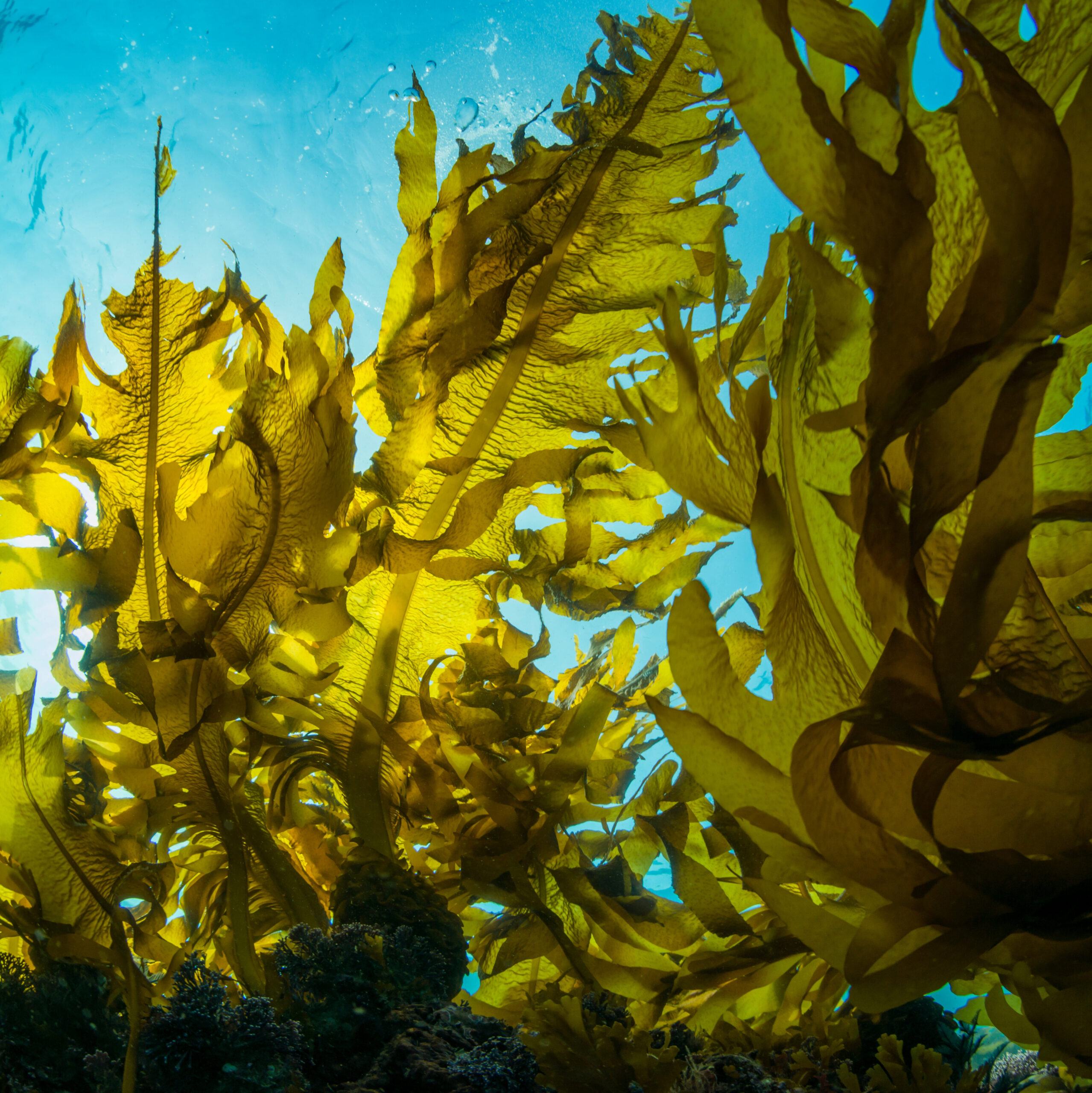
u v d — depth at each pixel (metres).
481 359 0.94
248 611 0.89
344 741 0.95
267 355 0.97
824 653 0.67
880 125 0.63
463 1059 0.72
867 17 0.60
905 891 0.58
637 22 0.97
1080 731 0.58
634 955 0.91
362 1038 0.75
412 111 0.95
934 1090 0.78
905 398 0.54
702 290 0.96
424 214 0.94
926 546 0.67
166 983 0.84
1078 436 0.72
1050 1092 0.82
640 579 1.03
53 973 0.80
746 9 0.59
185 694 0.91
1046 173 0.54
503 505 0.97
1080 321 0.56
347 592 0.95
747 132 0.60
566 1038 0.76
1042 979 0.64
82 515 0.94
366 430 3.00
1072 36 0.63
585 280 0.94
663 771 1.01
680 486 0.67
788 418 0.68
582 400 0.94
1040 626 0.63
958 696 0.54
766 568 0.64
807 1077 0.81
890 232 0.58
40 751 0.89
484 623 1.00
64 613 0.93
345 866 0.90
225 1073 0.69
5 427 0.93
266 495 0.88
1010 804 0.60
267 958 0.85
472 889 0.90
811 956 0.90
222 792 0.92
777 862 0.63
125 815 0.92
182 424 0.94
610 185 0.94
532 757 0.96
